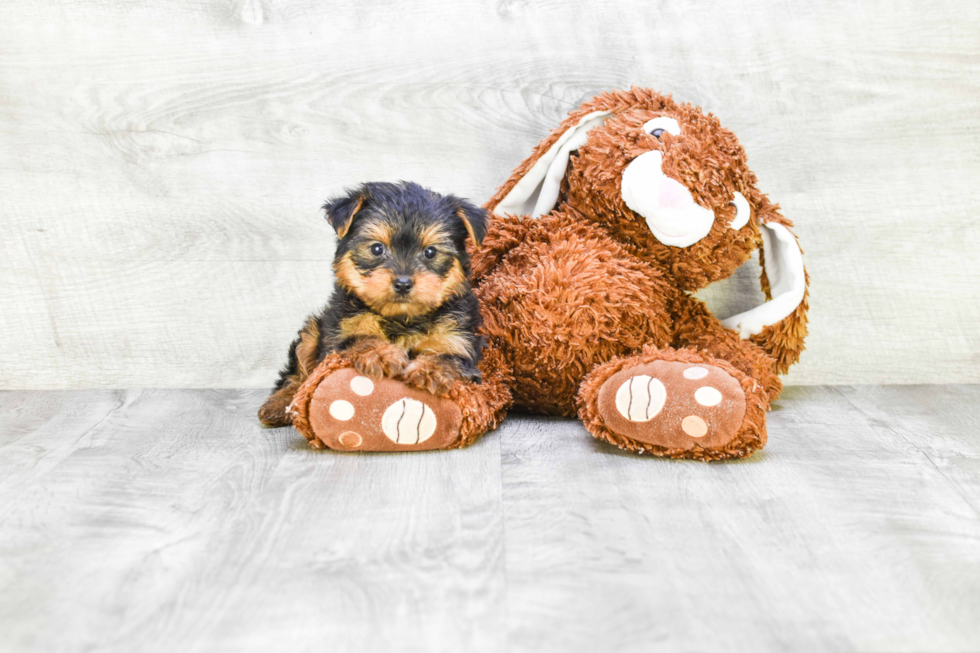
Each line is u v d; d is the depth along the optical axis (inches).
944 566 20.9
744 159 29.4
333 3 32.1
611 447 27.1
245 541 21.6
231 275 33.1
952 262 33.4
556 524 22.4
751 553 21.3
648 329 29.0
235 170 32.7
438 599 19.6
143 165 32.5
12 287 32.9
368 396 25.7
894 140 32.9
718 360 26.7
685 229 27.9
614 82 32.7
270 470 25.3
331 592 19.8
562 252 28.8
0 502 23.5
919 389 33.2
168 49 32.0
